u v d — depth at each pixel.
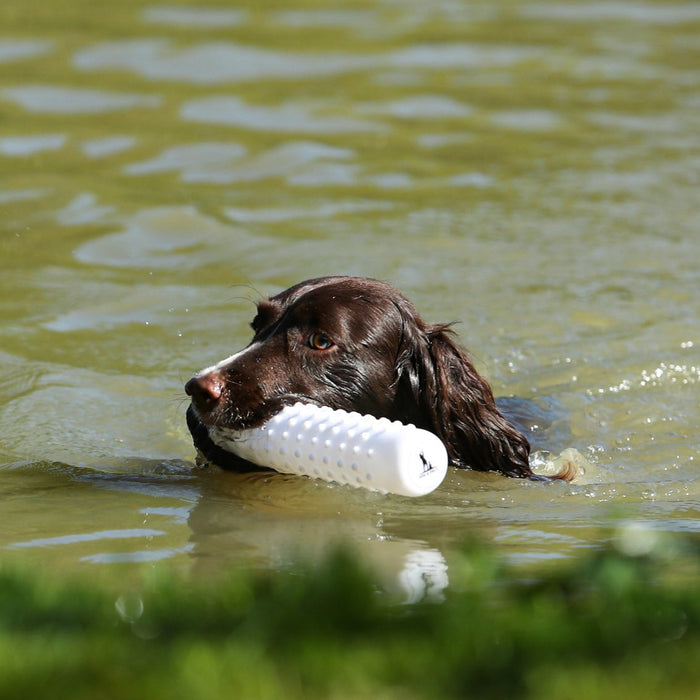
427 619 12.68
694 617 12.55
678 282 32.75
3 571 14.43
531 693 10.74
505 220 37.09
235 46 58.94
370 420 19.55
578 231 36.22
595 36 63.72
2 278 32.69
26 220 36.75
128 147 43.56
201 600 13.27
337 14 67.81
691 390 27.33
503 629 12.12
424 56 58.50
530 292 32.06
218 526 18.86
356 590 13.02
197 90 51.12
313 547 17.73
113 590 14.84
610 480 22.41
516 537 18.23
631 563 14.76
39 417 25.22
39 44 57.94
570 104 50.44
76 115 47.22
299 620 12.28
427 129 46.66
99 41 58.81
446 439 22.33
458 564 16.50
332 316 21.48
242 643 11.70
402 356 22.30
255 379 20.75
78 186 39.56
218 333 29.69
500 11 69.88
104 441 24.22
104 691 10.77
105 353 28.58
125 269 33.47
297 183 40.31
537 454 23.89
